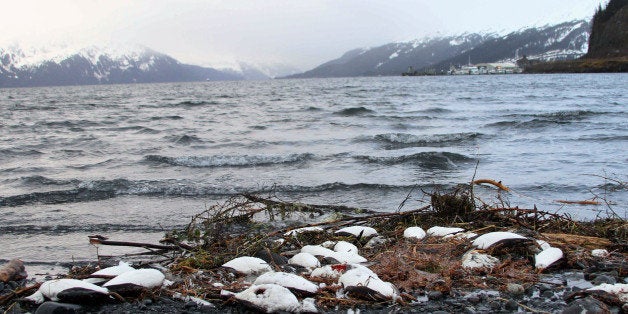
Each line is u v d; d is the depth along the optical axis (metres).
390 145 17.28
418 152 15.18
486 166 12.95
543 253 5.17
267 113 32.88
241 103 45.97
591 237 5.96
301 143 17.98
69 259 6.43
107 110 40.62
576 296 4.22
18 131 25.00
